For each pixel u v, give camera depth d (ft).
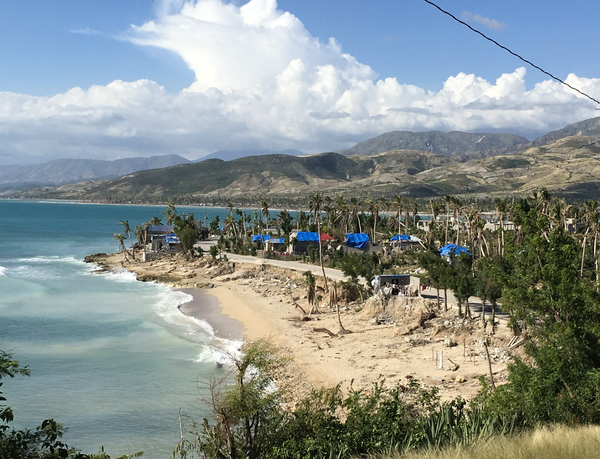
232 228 584.40
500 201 349.82
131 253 492.54
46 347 195.00
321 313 244.83
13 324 228.43
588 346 86.22
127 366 173.68
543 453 56.44
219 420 72.90
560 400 81.15
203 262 400.26
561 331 85.20
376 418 73.67
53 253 538.06
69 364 175.42
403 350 176.76
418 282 243.40
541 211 390.21
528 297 91.97
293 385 148.36
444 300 220.43
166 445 118.62
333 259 362.53
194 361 179.83
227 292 306.76
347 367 162.71
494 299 179.63
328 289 275.18
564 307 87.86
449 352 171.42
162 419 132.67
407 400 88.99
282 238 479.00
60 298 291.58
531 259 93.91
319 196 372.79
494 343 172.14
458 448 58.70
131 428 127.13
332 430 72.23
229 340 206.59
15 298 286.66
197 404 142.00
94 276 380.37
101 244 652.48
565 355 83.10
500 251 333.83
